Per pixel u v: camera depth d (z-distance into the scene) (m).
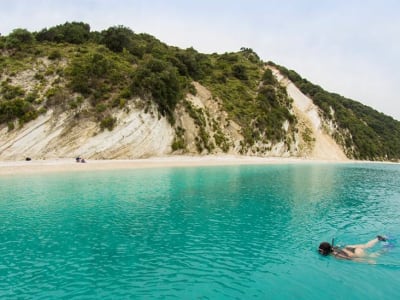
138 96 52.97
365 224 19.08
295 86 109.50
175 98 57.94
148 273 11.78
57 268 12.00
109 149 47.38
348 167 69.00
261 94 81.44
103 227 16.94
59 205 21.30
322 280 11.63
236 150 65.31
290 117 84.00
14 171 34.41
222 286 10.95
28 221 17.67
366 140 112.06
